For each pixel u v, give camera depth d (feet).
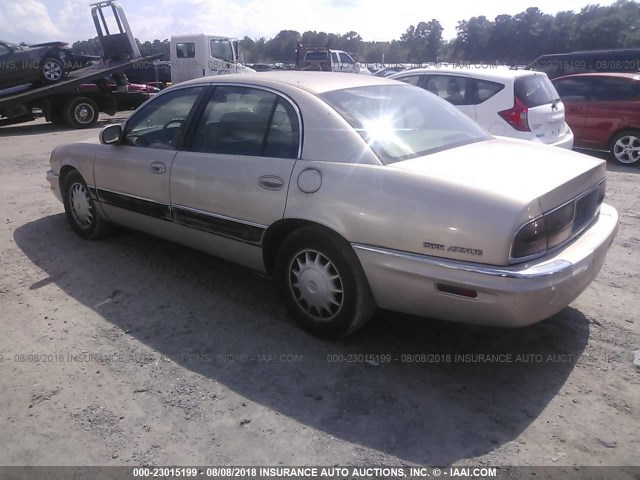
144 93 54.29
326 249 10.09
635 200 21.44
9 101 43.47
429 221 8.79
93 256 15.35
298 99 10.89
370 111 10.94
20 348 10.64
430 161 9.81
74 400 9.08
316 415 8.69
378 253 9.34
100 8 50.42
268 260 11.56
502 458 7.75
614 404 8.89
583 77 30.73
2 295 12.96
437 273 8.75
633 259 15.06
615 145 29.60
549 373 9.76
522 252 8.43
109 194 14.83
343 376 9.70
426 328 11.35
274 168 10.67
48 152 33.86
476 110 22.95
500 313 8.52
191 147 12.62
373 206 9.31
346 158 9.92
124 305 12.45
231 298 12.78
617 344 10.67
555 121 23.50
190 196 12.35
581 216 9.97
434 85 24.30
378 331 11.24
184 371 9.88
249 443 8.09
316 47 79.46
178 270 14.37
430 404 8.93
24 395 9.21
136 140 14.14
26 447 8.04
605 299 12.60
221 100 12.32
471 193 8.61
